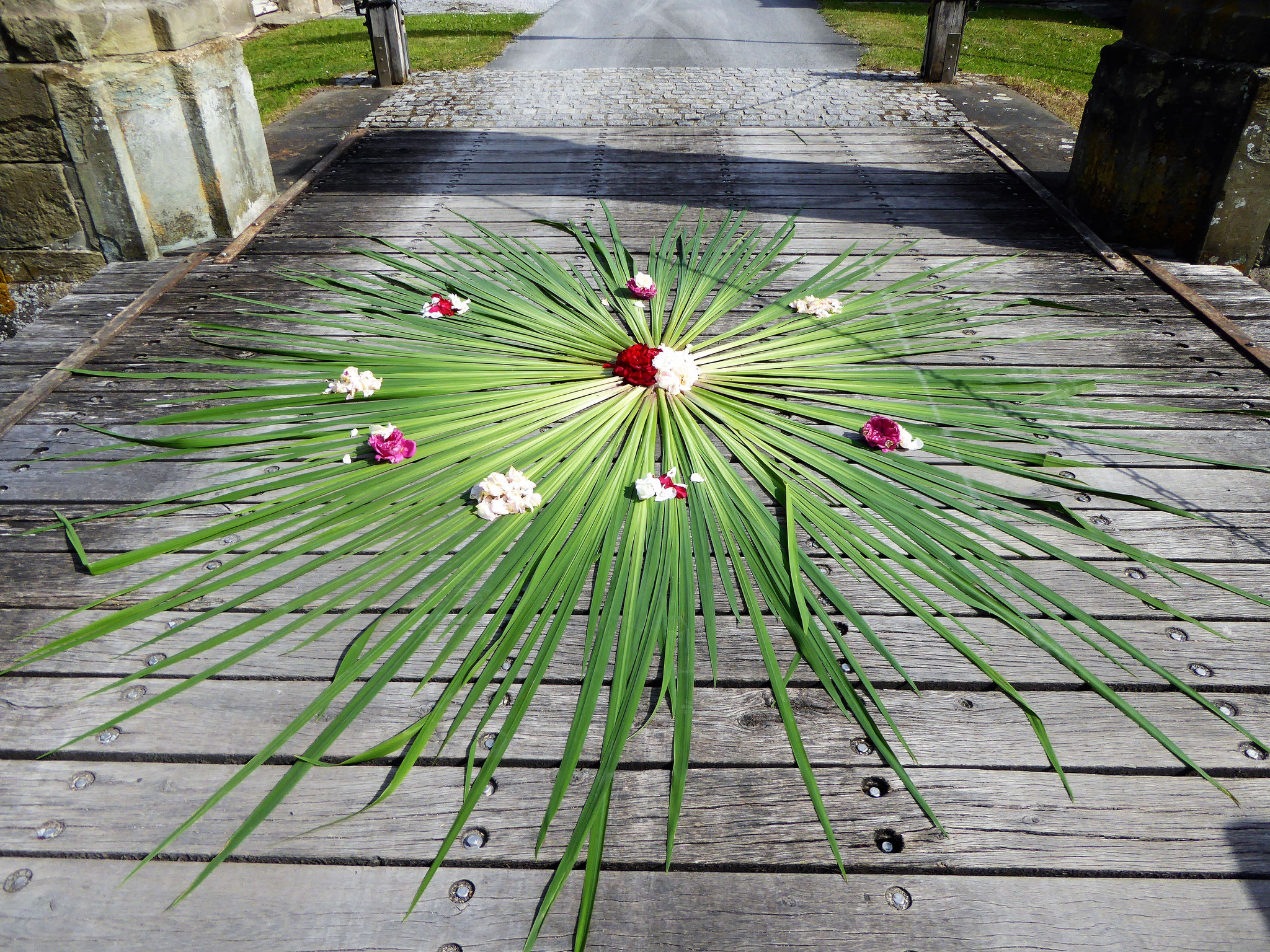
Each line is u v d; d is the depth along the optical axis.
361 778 1.53
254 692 1.67
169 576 1.93
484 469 2.21
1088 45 9.30
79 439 2.41
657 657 1.75
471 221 3.56
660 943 1.30
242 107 3.83
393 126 5.62
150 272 3.44
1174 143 3.45
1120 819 1.47
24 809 1.48
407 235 3.82
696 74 7.23
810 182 4.52
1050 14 11.70
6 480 2.25
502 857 1.41
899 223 3.98
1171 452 2.35
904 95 6.39
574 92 6.57
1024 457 2.29
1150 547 2.03
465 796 1.50
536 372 2.64
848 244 3.74
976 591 1.87
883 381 2.62
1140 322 3.07
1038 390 2.60
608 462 2.25
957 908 1.35
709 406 2.49
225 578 1.88
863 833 1.45
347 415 2.42
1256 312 3.12
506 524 2.04
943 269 3.31
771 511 2.11
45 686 1.68
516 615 1.79
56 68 3.09
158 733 1.59
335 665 1.73
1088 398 2.61
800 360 2.73
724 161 4.86
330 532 2.02
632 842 1.43
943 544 2.01
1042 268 3.51
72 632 1.80
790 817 1.47
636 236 3.80
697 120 5.73
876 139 5.29
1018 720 1.64
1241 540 2.06
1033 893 1.37
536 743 1.58
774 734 1.62
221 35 3.70
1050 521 2.08
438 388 2.54
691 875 1.39
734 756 1.57
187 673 1.70
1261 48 3.14
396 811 1.48
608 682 1.68
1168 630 1.82
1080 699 1.68
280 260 3.57
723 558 1.94
